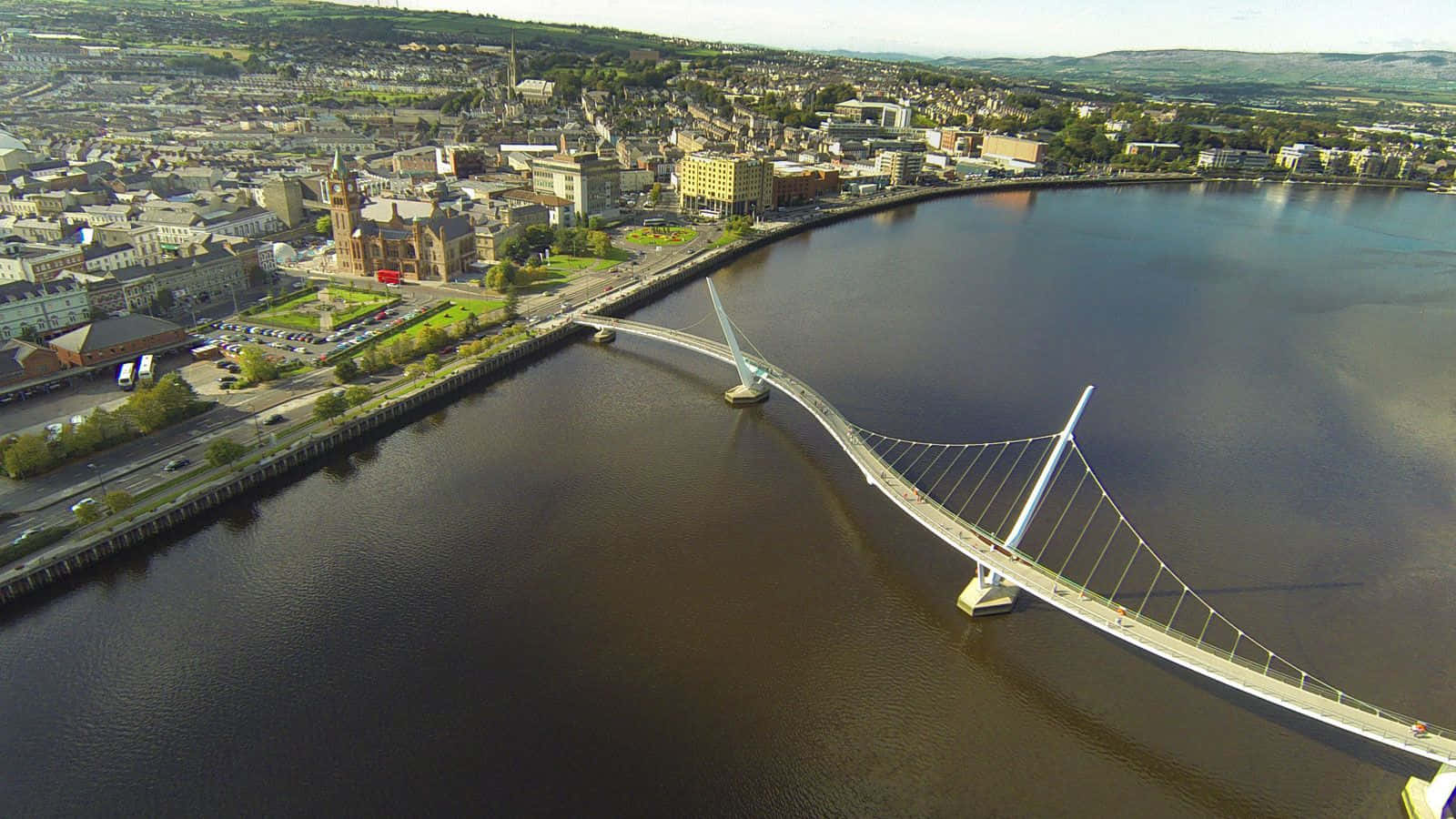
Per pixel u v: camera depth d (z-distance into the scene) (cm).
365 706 11631
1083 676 12594
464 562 14888
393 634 13038
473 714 11544
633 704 11788
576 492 17312
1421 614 14288
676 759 10956
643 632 13200
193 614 13425
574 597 13988
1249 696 12369
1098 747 11369
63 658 12431
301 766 10694
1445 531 16812
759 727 11488
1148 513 17088
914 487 15850
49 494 15688
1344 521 17062
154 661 12400
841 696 12044
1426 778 11019
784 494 17388
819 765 10938
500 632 13138
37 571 13588
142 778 10481
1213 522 16825
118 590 13988
